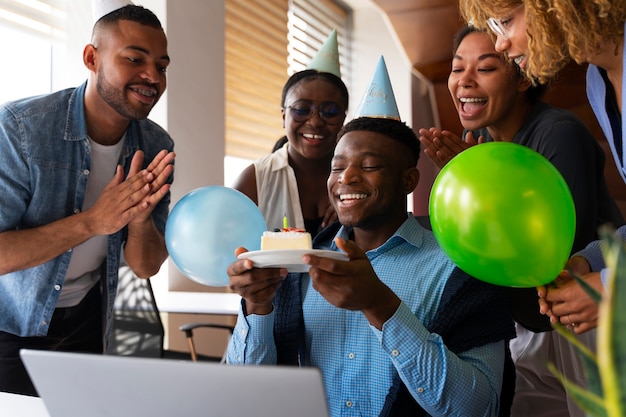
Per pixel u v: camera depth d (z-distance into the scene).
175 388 0.64
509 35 1.19
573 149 1.63
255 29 4.23
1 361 1.78
